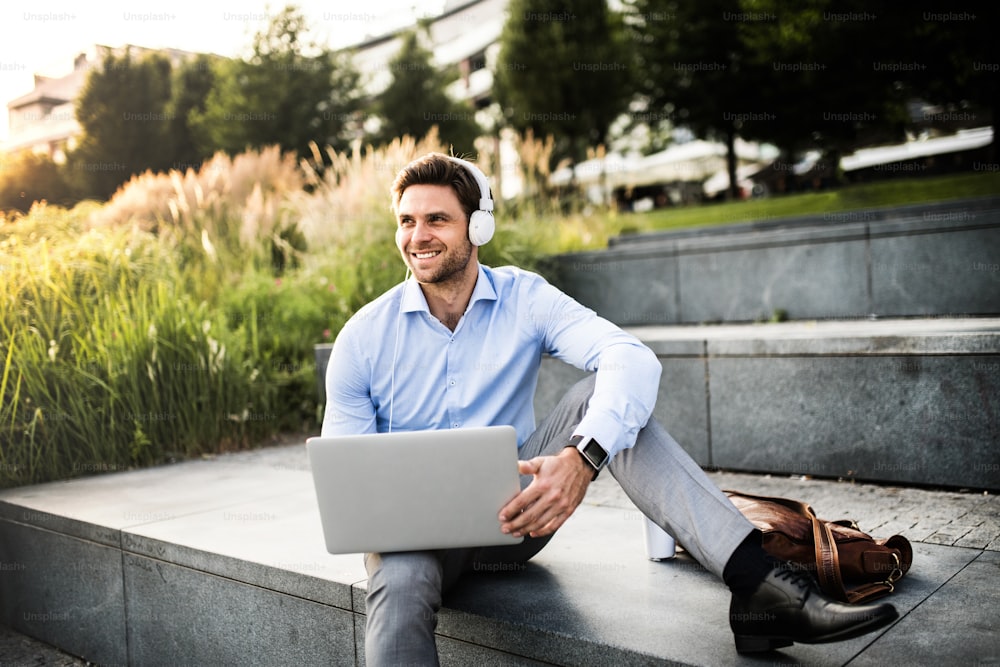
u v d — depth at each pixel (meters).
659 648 1.25
